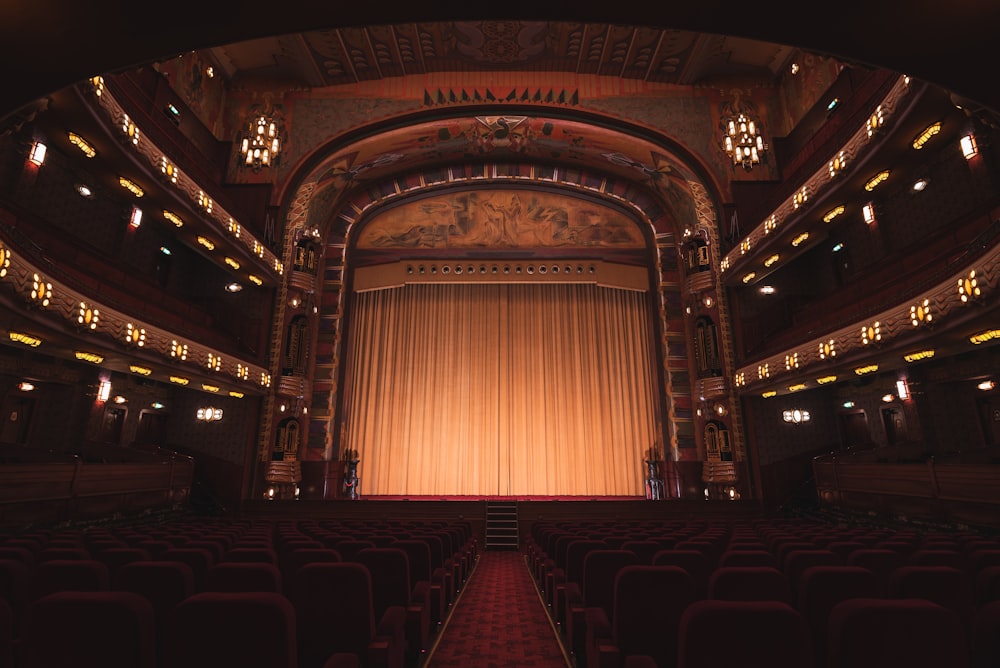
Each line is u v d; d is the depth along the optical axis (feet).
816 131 49.55
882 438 44.98
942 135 33.58
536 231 63.62
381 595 11.57
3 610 5.48
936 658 5.16
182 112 49.01
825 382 42.52
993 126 28.96
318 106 56.24
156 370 38.83
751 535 20.36
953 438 37.24
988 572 8.20
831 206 41.06
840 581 8.14
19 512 29.07
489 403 63.52
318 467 53.67
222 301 53.31
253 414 50.85
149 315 38.45
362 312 64.64
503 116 55.88
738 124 55.21
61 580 8.75
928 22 8.25
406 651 11.09
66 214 38.50
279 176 54.49
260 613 5.65
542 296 66.33
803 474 49.39
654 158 57.26
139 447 44.91
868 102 35.14
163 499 42.96
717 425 51.98
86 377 40.27
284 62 54.29
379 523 29.55
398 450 61.98
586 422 62.85
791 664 5.24
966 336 28.43
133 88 42.01
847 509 40.78
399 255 63.05
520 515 45.80
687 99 56.18
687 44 51.57
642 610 8.24
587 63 54.90
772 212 45.06
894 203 40.50
